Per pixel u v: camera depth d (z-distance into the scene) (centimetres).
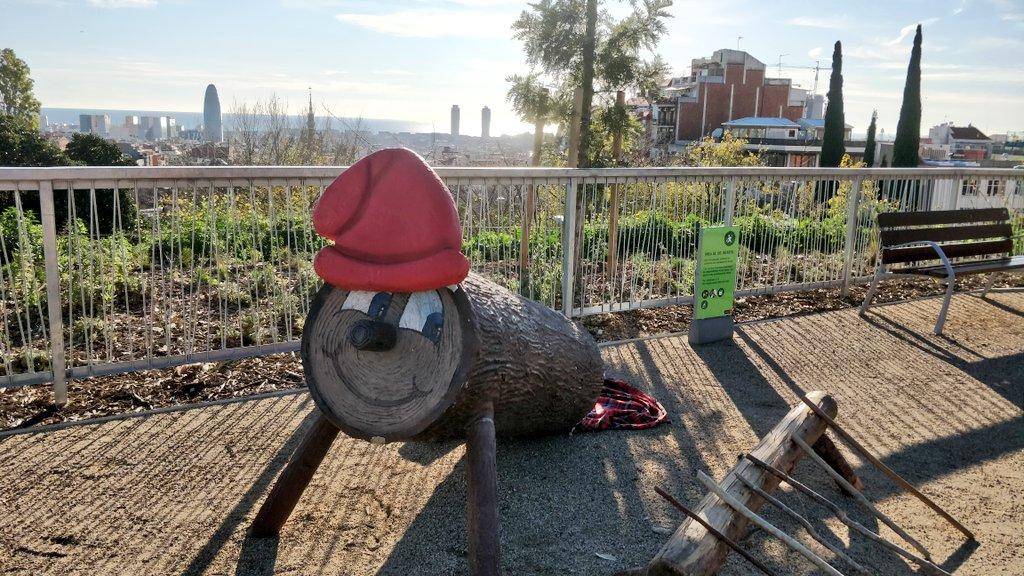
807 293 875
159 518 357
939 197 959
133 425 464
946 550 352
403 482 401
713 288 672
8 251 866
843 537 360
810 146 6372
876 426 498
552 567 327
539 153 998
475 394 326
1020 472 434
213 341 638
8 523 348
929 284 933
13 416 475
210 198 530
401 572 320
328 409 318
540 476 413
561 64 855
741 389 563
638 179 706
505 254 699
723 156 2348
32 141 2581
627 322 746
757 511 321
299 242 984
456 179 614
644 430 482
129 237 1064
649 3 825
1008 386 578
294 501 341
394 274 292
